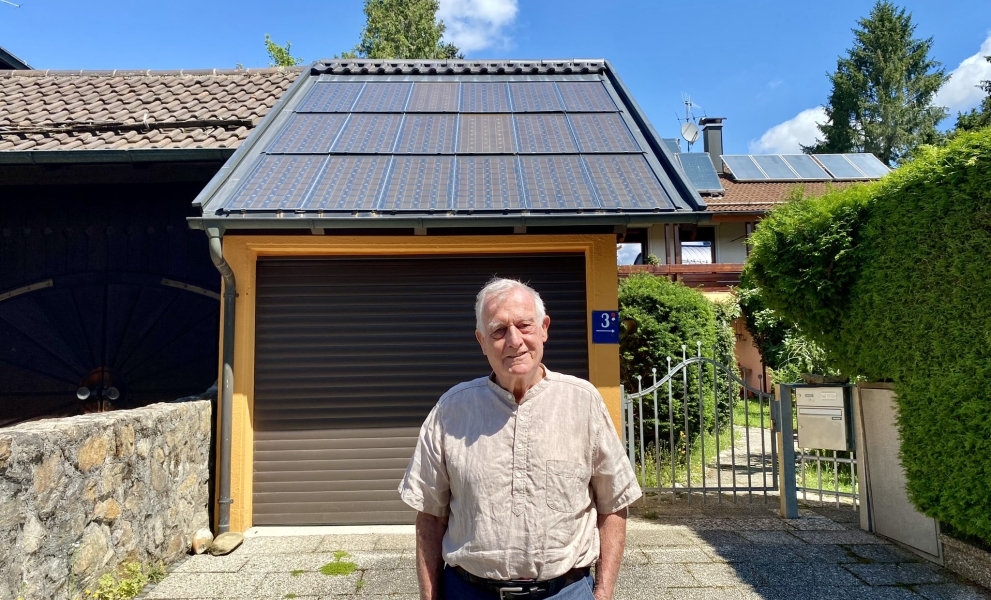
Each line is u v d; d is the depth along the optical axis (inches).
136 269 248.4
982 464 138.6
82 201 250.4
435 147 226.7
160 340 246.4
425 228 179.9
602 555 83.0
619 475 83.1
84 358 244.2
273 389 198.5
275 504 194.7
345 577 156.1
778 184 656.4
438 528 85.3
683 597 143.7
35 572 112.3
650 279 319.9
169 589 148.5
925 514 159.0
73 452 123.8
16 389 241.1
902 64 1282.0
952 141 151.6
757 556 167.5
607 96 282.4
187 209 250.8
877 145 1254.9
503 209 178.9
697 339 299.4
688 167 639.8
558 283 205.3
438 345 202.4
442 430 83.4
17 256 246.8
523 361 79.7
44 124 235.9
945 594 143.4
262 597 144.7
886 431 179.5
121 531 140.1
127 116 246.5
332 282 203.3
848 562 162.9
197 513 178.9
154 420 155.4
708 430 323.9
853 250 178.1
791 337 367.6
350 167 208.5
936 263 149.3
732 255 613.0
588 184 198.2
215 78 297.7
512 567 76.1
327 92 278.8
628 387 291.4
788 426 202.8
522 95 285.4
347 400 199.3
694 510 209.9
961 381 143.0
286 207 177.5
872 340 175.3
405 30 992.2
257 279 201.6
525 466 78.2
